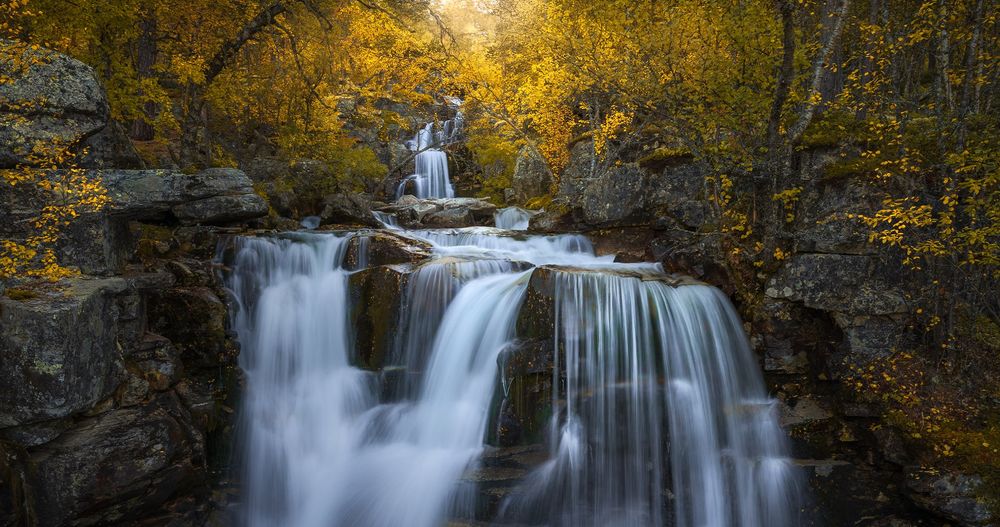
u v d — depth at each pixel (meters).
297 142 16.28
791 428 7.75
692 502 7.67
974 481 6.25
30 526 5.35
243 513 7.72
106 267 7.16
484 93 19.22
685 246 9.59
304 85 16.16
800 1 7.89
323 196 16.67
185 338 8.22
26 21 8.20
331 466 8.34
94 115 6.98
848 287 7.93
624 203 10.87
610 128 15.15
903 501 6.81
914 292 7.71
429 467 7.83
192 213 9.94
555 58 13.42
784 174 8.45
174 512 6.73
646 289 8.20
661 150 10.66
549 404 7.81
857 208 7.97
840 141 8.43
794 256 8.32
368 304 9.10
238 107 15.59
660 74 9.45
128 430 6.18
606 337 7.92
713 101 8.95
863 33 8.84
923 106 7.60
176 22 12.95
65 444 5.73
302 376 9.31
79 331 5.61
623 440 7.75
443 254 10.38
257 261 9.84
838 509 7.15
